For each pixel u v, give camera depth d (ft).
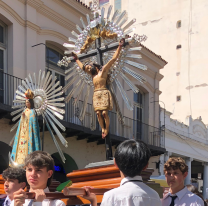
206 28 68.90
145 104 47.52
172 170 10.06
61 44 34.63
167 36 72.23
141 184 7.02
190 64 69.26
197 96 67.51
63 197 7.94
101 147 38.70
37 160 7.82
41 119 26.91
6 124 28.25
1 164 30.66
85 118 34.78
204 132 62.34
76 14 36.68
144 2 75.25
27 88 14.93
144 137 46.29
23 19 31.22
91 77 12.26
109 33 12.23
